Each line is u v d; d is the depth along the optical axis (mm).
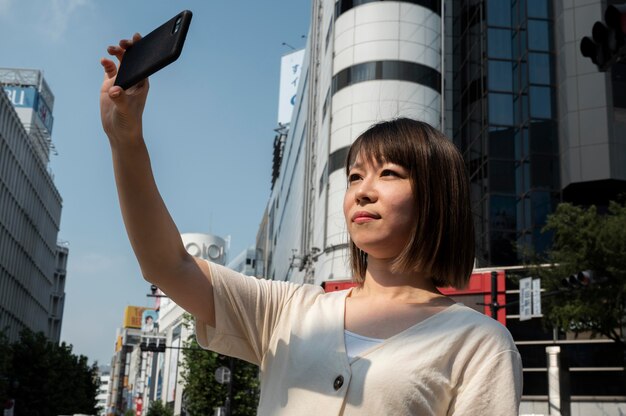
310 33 44656
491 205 27516
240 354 1591
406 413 1327
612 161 26703
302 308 1562
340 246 27812
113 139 1407
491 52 29375
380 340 1419
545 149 27859
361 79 29375
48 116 94688
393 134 1588
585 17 28344
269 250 75500
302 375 1417
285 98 76938
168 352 92750
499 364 1399
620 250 18906
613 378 24656
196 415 30141
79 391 55125
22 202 68625
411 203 1541
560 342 25312
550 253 22094
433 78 29562
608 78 27625
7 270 63938
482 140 28734
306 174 36000
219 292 1543
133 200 1440
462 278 1587
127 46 1408
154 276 1498
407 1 30016
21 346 44594
